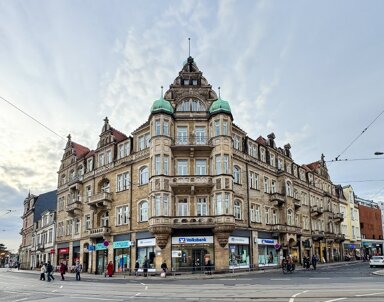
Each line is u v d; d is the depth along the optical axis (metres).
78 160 58.44
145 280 33.47
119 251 46.25
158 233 39.50
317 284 22.53
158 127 42.25
